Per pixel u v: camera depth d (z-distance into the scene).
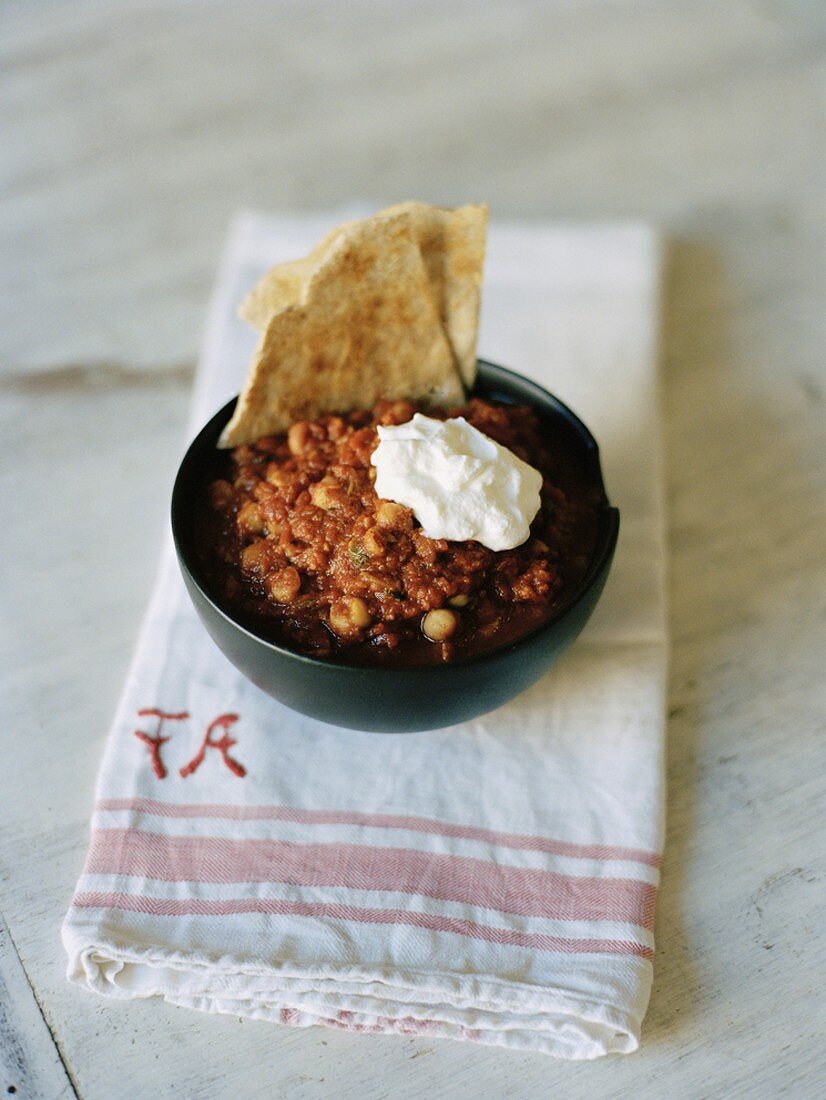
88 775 0.41
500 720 0.41
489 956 0.36
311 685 0.36
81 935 0.35
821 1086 0.34
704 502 0.50
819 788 0.41
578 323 0.55
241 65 0.75
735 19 0.78
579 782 0.40
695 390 0.54
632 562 0.46
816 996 0.36
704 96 0.72
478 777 0.40
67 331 0.58
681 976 0.36
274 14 0.80
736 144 0.68
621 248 0.59
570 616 0.36
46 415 0.54
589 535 0.40
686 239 0.62
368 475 0.39
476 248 0.41
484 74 0.74
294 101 0.72
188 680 0.42
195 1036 0.35
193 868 0.37
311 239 0.60
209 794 0.39
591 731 0.41
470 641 0.37
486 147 0.69
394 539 0.38
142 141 0.69
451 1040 0.35
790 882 0.38
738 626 0.45
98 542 0.49
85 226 0.64
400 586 0.37
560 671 0.43
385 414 0.42
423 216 0.40
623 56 0.75
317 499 0.39
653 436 0.50
